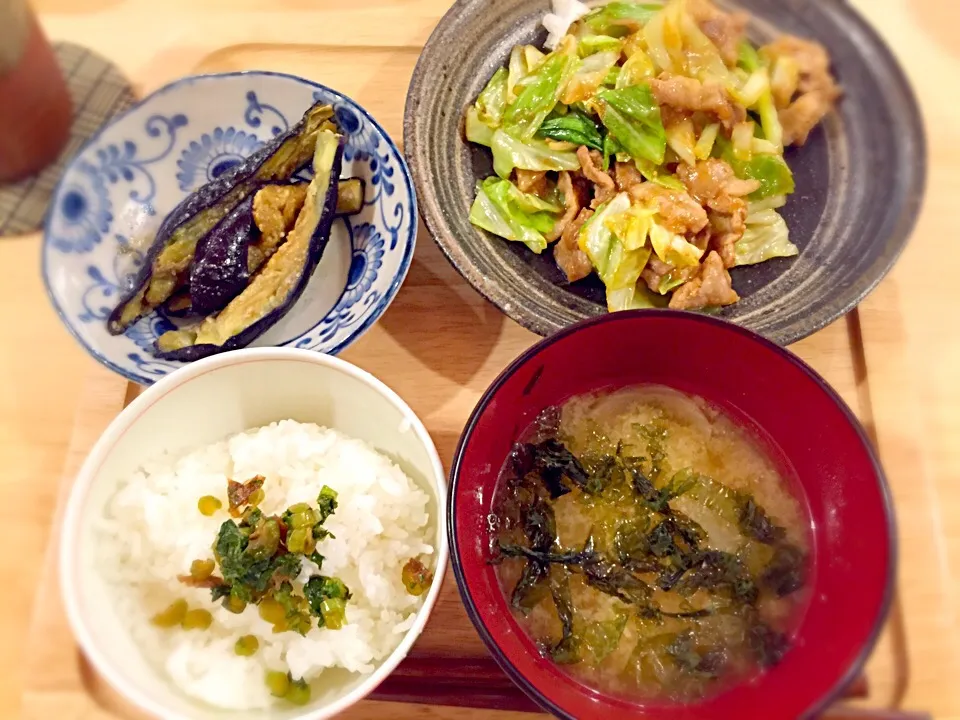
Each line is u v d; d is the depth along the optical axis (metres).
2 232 0.31
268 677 0.21
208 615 0.22
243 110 0.30
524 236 0.30
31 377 0.29
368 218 0.29
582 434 0.23
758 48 0.32
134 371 0.26
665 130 0.31
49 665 0.25
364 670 0.21
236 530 0.21
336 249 0.30
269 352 0.22
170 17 0.35
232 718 0.20
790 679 0.19
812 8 0.32
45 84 0.31
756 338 0.21
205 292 0.27
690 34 0.31
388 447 0.24
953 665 0.23
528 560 0.21
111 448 0.21
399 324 0.29
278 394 0.24
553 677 0.20
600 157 0.31
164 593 0.22
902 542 0.25
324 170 0.27
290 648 0.21
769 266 0.29
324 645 0.21
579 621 0.21
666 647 0.20
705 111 0.30
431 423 0.27
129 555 0.22
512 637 0.20
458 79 0.31
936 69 0.32
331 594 0.21
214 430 0.24
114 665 0.19
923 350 0.27
